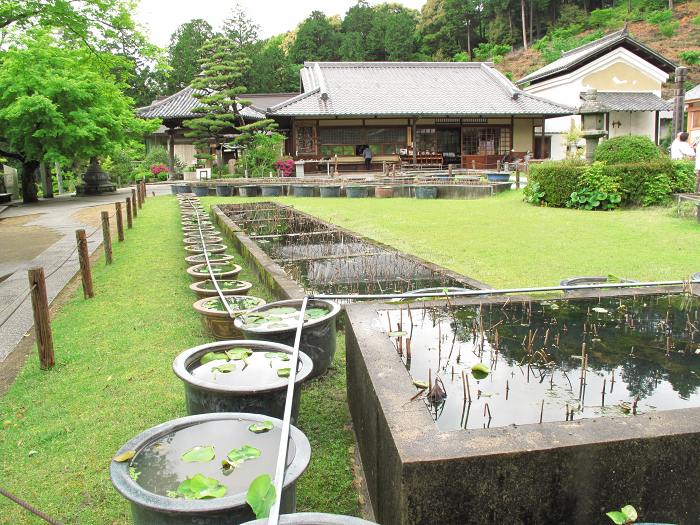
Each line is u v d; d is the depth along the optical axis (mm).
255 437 1993
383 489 1948
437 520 1628
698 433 1721
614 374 2434
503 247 7219
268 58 42125
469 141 24906
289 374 2488
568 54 31094
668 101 27078
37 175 24188
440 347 2762
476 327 3033
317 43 48812
